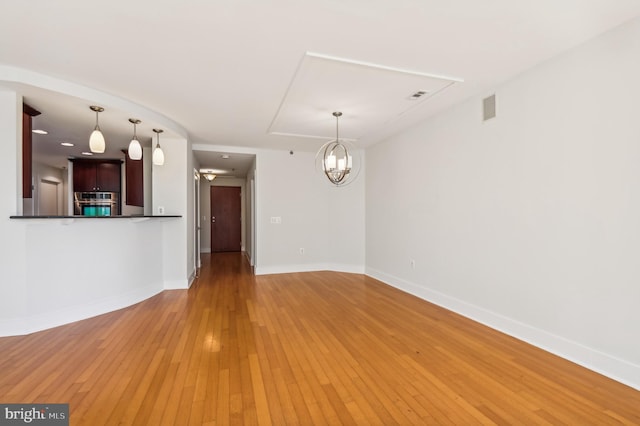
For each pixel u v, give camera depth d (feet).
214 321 11.04
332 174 13.35
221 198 30.35
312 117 13.46
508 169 9.82
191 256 17.62
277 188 19.90
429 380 7.15
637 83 6.83
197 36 7.41
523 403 6.29
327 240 20.83
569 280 8.13
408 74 9.39
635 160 6.86
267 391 6.71
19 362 7.95
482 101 10.78
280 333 9.95
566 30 7.26
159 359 8.14
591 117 7.64
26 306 9.77
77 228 11.12
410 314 11.81
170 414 5.93
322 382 7.07
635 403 6.27
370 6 6.38
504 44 7.86
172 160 15.57
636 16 6.77
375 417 5.88
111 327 10.41
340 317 11.48
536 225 8.96
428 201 13.60
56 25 6.94
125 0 6.14
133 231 13.29
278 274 19.43
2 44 7.69
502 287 10.04
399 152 15.75
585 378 7.22
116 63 8.69
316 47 7.94
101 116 11.87
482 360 8.11
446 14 6.65
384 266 17.17
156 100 11.46
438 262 12.97
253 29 7.15
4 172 9.48
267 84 10.09
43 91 9.50
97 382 7.03
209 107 12.21
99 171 20.71
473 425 5.65
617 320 7.16
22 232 9.68
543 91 8.76
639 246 6.80
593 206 7.61
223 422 5.72
